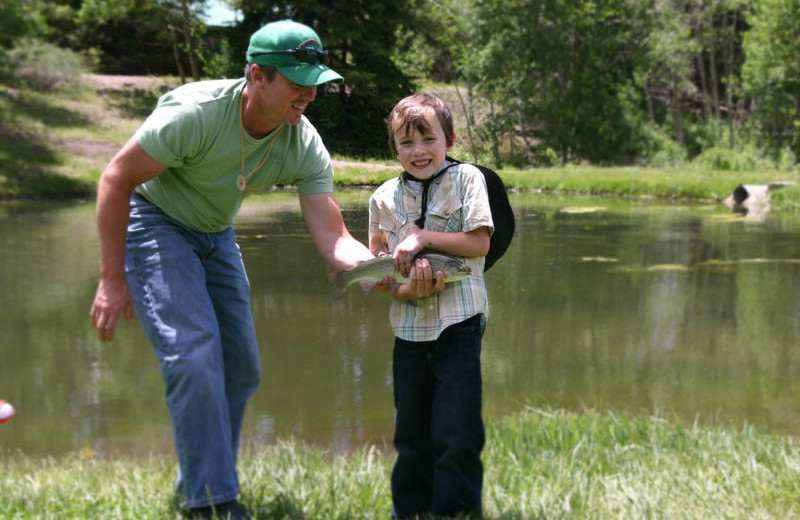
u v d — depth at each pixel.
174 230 3.19
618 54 32.28
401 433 3.23
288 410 5.94
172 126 3.00
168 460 4.64
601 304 9.19
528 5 20.95
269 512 3.16
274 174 3.31
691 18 38.50
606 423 4.91
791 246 13.29
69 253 11.70
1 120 23.73
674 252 12.53
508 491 3.58
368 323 8.08
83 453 5.14
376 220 3.37
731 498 3.40
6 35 27.44
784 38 34.91
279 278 9.31
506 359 7.27
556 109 20.80
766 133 36.66
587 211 17.08
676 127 35.91
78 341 7.56
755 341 7.87
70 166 21.70
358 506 3.34
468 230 3.09
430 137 3.13
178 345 3.01
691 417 5.92
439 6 17.25
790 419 5.91
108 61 32.31
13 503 3.30
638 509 3.28
